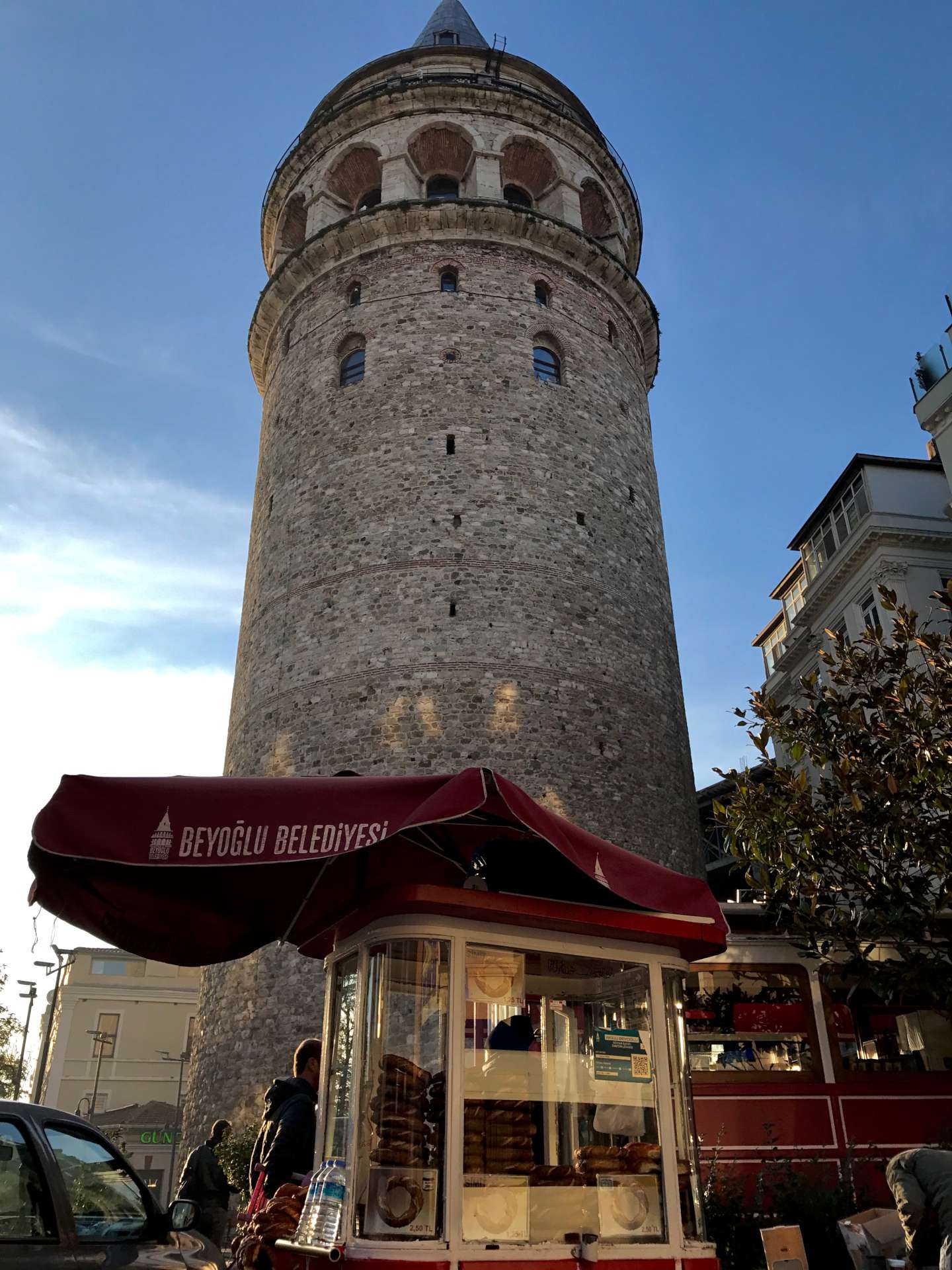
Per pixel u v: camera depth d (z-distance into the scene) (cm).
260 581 2658
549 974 658
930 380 2608
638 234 3472
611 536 2611
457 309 2734
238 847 559
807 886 1179
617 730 2367
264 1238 660
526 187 3275
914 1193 688
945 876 1160
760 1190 1094
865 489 2752
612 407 2831
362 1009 632
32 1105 581
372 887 652
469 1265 554
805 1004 1240
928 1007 1195
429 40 3812
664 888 661
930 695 1215
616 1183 620
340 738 2255
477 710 2241
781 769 1284
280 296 3069
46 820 550
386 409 2595
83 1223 562
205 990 2327
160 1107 4319
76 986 5000
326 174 3120
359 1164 600
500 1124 600
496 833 769
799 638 3134
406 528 2431
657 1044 666
